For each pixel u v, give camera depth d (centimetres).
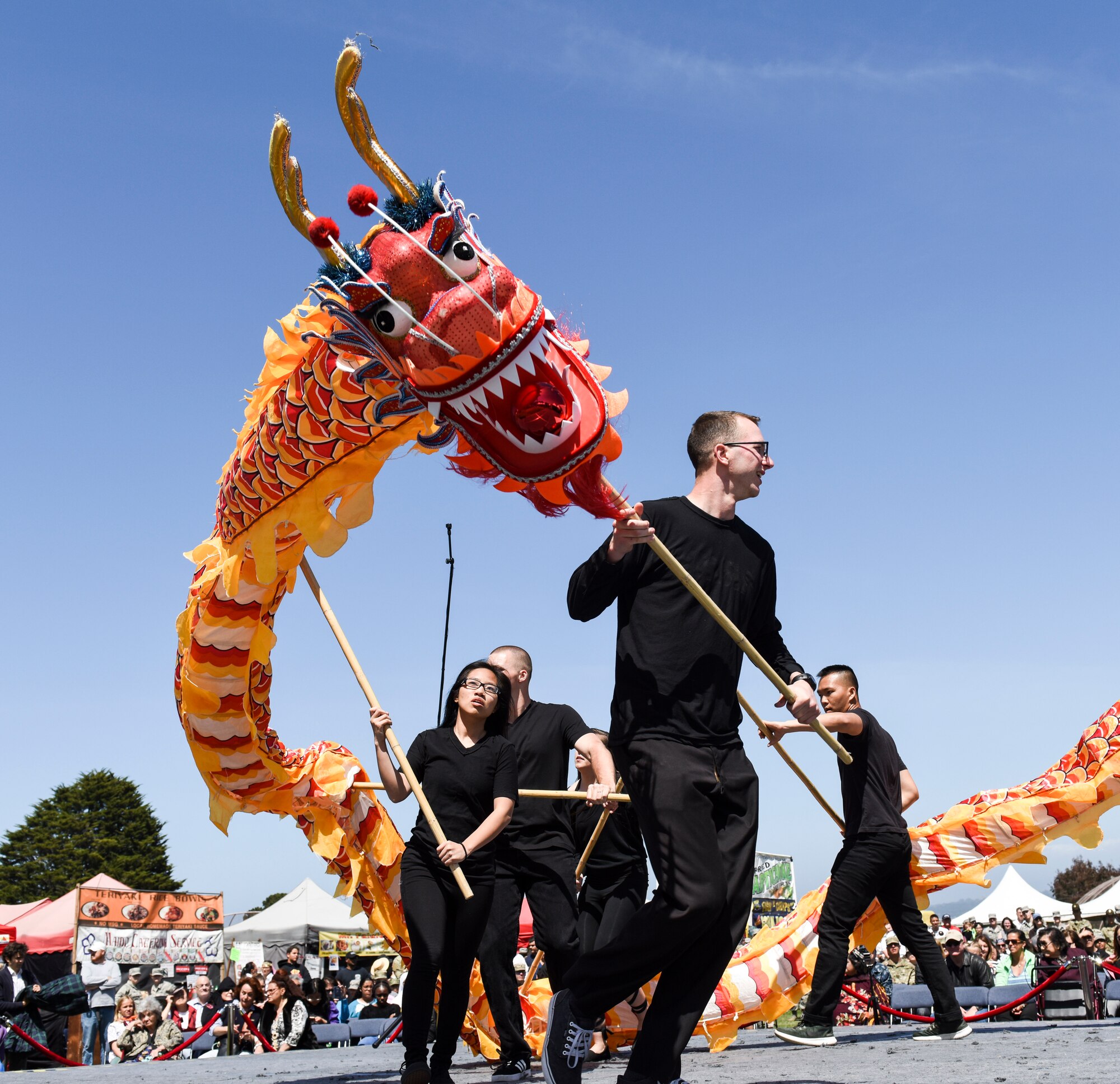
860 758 538
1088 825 628
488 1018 560
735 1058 491
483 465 300
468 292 273
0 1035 927
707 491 309
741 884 280
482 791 409
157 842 6981
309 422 394
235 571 455
